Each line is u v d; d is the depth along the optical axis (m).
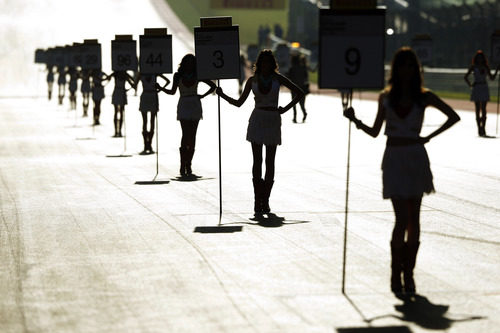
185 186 28.33
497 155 36.88
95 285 15.83
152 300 14.83
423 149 15.33
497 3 101.38
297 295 15.10
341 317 13.82
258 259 17.77
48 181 29.72
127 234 20.36
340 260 17.66
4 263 17.58
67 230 20.91
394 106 15.15
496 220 22.03
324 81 16.25
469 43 107.19
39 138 47.16
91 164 34.72
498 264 17.42
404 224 15.34
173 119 62.38
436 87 95.75
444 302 14.71
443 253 18.38
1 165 34.53
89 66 46.91
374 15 16.25
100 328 13.33
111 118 64.75
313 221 21.95
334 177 30.33
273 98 23.03
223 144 42.53
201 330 13.17
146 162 35.38
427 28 118.69
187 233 20.44
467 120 58.72
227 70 23.22
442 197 25.67
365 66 16.27
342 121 59.25
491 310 14.24
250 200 25.44
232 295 15.10
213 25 23.22
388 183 15.20
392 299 14.88
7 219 22.45
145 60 31.52
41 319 13.82
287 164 34.16
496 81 82.06
